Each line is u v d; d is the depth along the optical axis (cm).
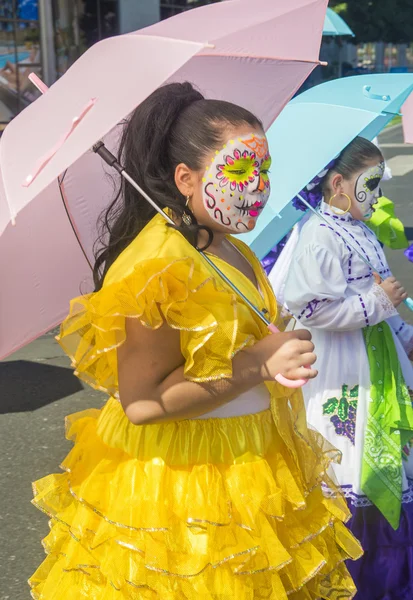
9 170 182
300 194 318
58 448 459
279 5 254
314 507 218
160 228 198
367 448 295
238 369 194
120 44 186
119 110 172
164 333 191
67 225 229
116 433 205
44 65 1450
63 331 193
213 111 200
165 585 194
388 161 1642
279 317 226
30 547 362
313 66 263
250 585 195
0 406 518
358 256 299
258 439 204
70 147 171
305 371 191
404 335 319
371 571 303
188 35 218
